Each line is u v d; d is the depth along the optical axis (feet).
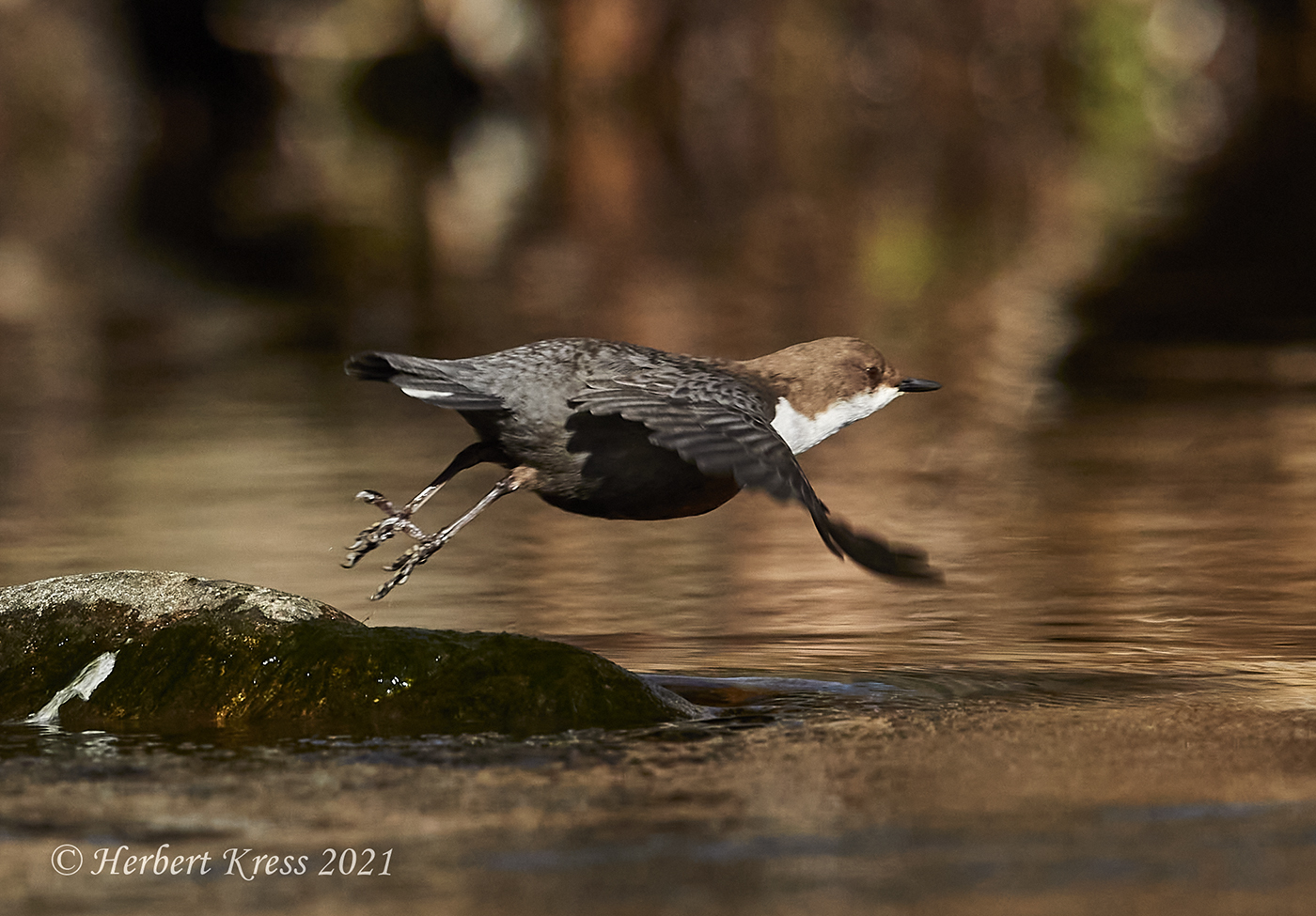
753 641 27.12
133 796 18.25
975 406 52.08
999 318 69.72
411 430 49.88
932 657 25.72
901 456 45.19
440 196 124.16
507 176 134.92
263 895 15.05
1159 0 157.28
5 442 48.06
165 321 74.38
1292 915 14.11
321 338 68.64
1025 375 57.21
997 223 104.27
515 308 75.36
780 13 151.94
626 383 22.12
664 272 87.76
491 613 29.32
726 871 15.40
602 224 109.50
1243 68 159.94
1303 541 34.12
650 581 32.24
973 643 26.76
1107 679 24.09
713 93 153.17
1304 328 65.31
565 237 103.55
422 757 19.88
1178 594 29.99
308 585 31.48
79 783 18.81
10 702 22.62
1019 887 14.88
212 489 41.19
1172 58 157.89
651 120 155.12
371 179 135.23
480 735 21.06
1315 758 19.33
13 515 38.14
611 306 75.36
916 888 14.88
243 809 17.70
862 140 150.82
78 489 41.29
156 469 43.91
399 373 22.27
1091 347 62.64
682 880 15.16
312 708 21.99
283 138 161.89
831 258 91.86
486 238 103.30
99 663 22.88
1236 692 23.12
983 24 152.15
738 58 152.56
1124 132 152.46
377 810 17.62
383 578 32.35
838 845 16.15
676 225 107.76
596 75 156.97
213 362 63.98
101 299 80.53
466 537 36.83
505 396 22.63
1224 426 47.44
